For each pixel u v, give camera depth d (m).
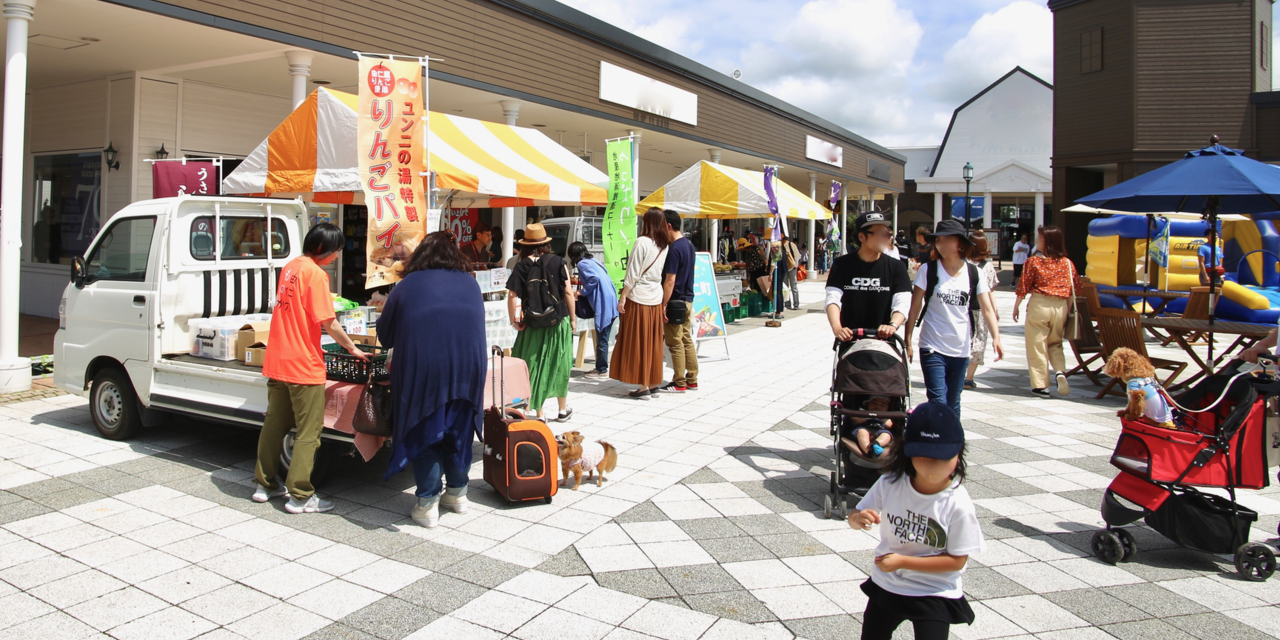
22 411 6.84
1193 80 18.95
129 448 5.82
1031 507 4.95
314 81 11.71
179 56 9.92
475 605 3.50
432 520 4.40
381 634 3.24
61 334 6.21
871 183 31.03
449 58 11.23
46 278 11.98
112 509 4.61
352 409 4.65
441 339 4.18
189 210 5.77
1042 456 6.09
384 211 5.40
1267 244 12.35
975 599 3.68
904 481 2.61
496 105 13.37
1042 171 34.81
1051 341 8.45
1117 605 3.63
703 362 10.37
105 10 8.02
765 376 9.32
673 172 23.80
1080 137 20.45
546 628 3.31
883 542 2.70
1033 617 3.51
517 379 5.28
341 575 3.79
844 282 5.21
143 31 8.77
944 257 5.43
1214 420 4.26
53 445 5.84
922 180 35.44
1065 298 8.29
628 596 3.62
